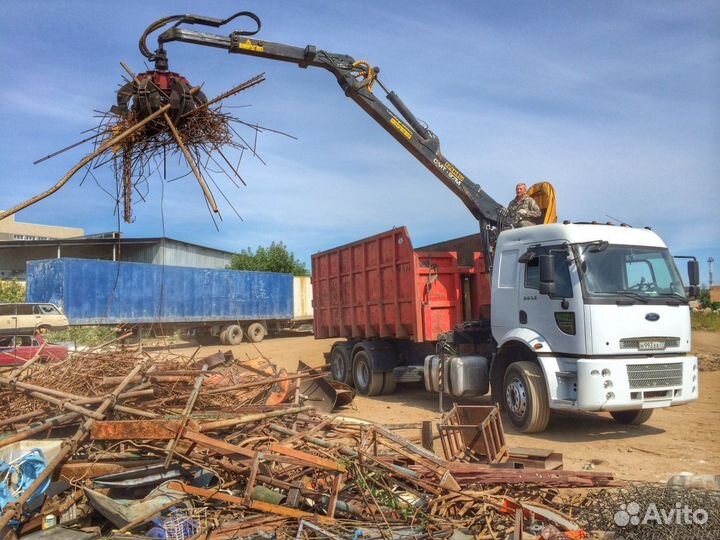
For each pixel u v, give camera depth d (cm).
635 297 831
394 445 623
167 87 577
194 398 614
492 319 988
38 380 670
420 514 480
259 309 3219
